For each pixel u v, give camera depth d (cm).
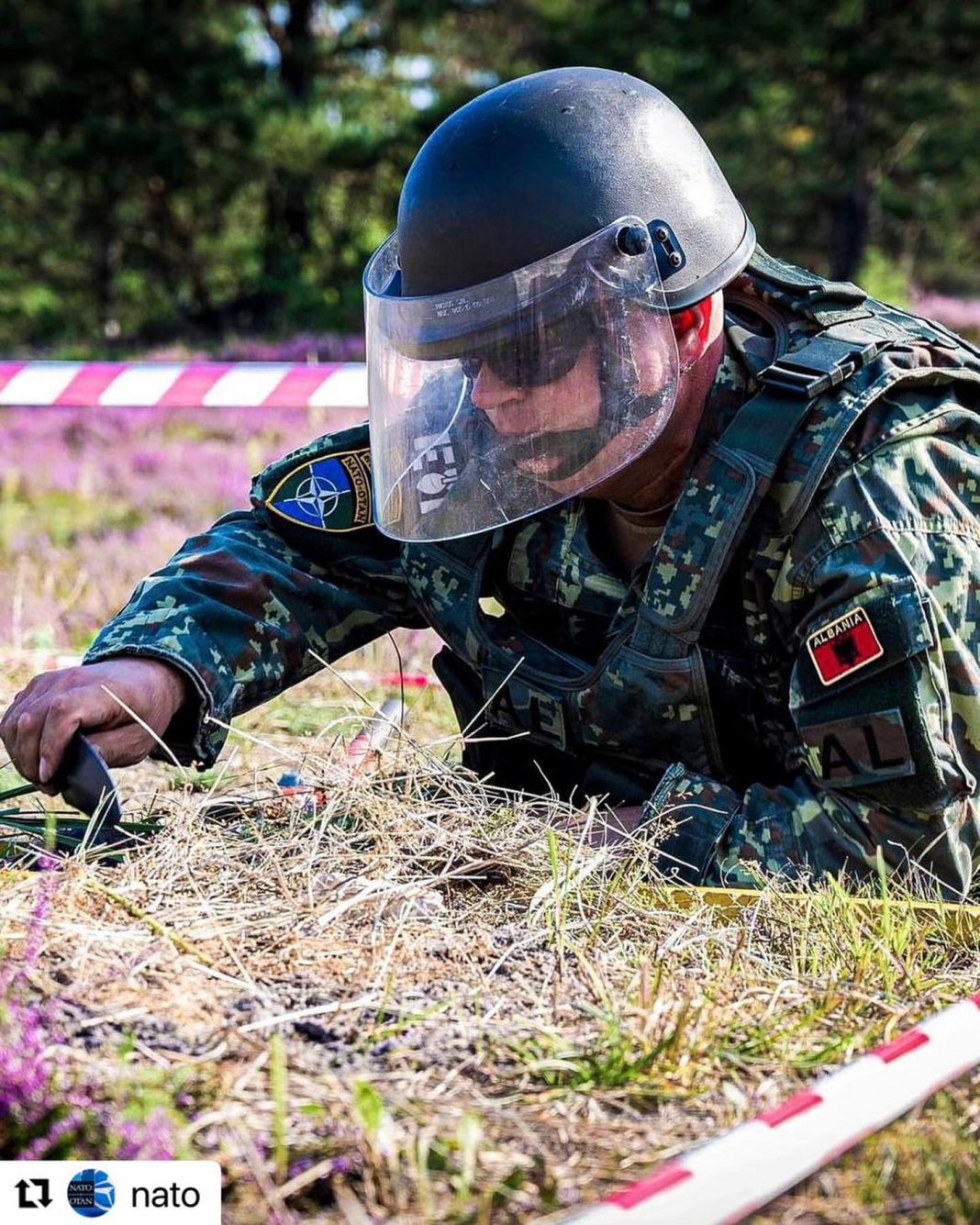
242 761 305
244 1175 131
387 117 2691
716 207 219
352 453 254
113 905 181
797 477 204
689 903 196
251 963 170
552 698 227
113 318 2897
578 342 204
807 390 205
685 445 218
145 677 220
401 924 180
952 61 2158
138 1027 152
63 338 2538
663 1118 145
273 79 2519
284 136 2391
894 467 204
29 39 2356
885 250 2709
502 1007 164
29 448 955
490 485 213
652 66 2245
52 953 166
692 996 168
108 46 2373
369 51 2634
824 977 179
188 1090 142
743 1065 155
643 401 207
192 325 2531
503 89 218
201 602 234
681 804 212
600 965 175
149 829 211
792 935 187
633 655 216
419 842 207
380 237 2725
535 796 224
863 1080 140
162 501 784
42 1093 137
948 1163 139
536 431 209
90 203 2703
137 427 1016
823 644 200
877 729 196
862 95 2206
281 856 200
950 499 207
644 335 206
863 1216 132
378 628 257
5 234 2853
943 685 197
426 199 210
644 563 220
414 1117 140
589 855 204
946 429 212
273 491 250
